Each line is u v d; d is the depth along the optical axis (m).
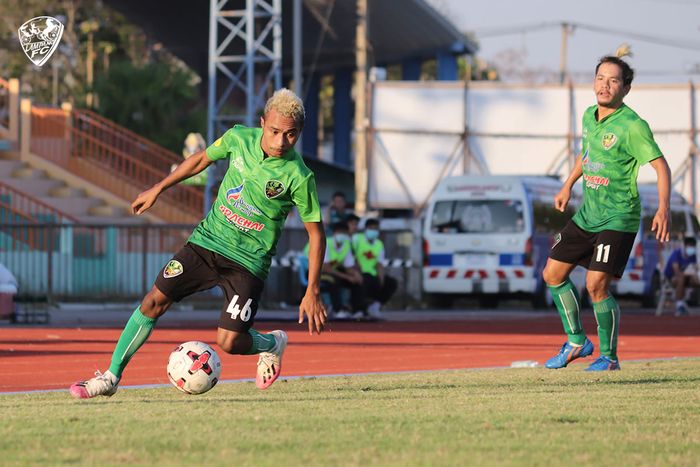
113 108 119.50
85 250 68.31
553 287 25.97
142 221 85.38
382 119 102.75
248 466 12.70
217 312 62.34
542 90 102.38
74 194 86.25
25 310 51.12
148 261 70.25
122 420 16.61
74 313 58.66
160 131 120.44
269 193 19.09
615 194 24.78
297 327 50.38
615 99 24.41
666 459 13.38
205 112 124.38
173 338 41.03
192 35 136.12
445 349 37.44
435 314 64.94
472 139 102.69
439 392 21.20
